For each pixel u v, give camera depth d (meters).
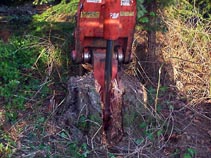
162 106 2.38
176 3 2.65
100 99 2.11
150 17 2.52
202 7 2.96
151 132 2.16
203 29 2.79
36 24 2.87
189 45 2.76
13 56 2.69
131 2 2.04
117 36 1.96
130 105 2.14
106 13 1.94
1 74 2.57
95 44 2.15
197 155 2.10
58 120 2.21
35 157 2.00
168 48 2.64
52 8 2.93
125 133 2.13
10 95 2.42
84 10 2.05
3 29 2.99
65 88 2.49
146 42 2.63
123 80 2.26
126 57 2.17
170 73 2.58
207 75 2.65
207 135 2.23
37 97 2.44
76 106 2.18
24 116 2.29
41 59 2.65
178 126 2.27
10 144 2.06
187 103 2.44
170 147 2.12
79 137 2.10
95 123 2.08
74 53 2.20
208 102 2.49
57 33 2.79
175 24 2.70
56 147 2.06
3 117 2.27
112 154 2.01
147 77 2.53
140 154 2.04
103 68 2.13
